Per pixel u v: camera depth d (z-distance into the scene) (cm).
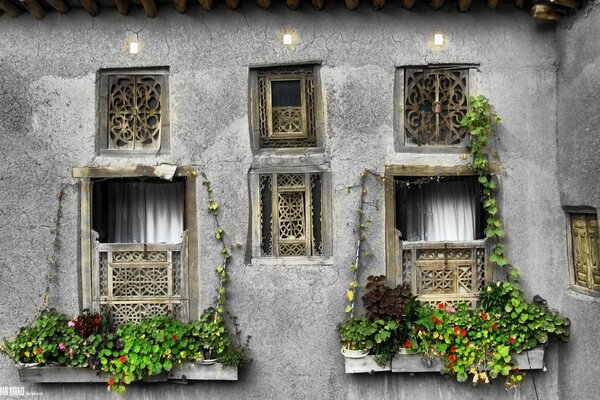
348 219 470
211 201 470
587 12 422
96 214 482
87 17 470
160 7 470
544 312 458
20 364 448
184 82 471
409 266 476
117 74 479
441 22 473
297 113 481
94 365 444
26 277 468
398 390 471
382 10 471
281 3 469
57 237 469
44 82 470
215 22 471
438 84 480
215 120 471
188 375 454
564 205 465
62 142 470
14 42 470
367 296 453
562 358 465
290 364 470
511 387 463
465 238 498
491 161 473
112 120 478
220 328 456
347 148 471
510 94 475
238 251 471
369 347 442
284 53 471
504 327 454
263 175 479
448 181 500
